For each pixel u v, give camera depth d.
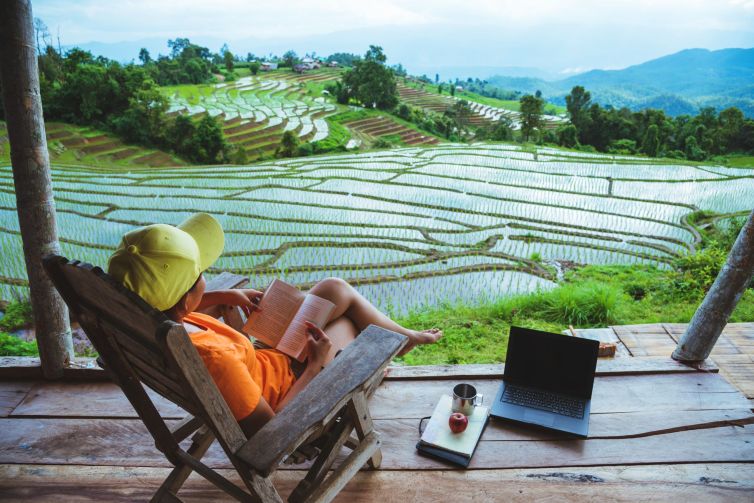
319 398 1.72
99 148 47.09
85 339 5.95
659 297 6.24
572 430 2.65
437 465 2.49
